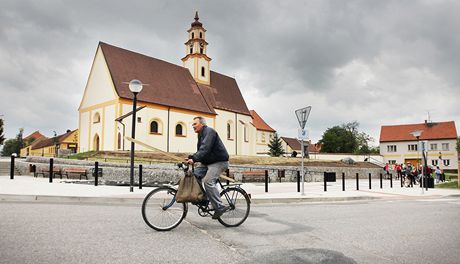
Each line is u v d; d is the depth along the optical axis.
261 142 68.44
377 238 5.69
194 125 6.18
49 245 4.62
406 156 70.81
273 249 4.80
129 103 35.62
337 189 17.25
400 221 7.41
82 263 3.93
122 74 37.25
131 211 7.77
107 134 35.69
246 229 6.18
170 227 5.95
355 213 8.59
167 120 38.88
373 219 7.64
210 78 50.97
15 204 8.41
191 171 6.04
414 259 4.51
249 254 4.52
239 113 51.22
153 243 4.94
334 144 84.88
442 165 67.56
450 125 69.25
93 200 9.98
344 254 4.65
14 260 3.95
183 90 43.66
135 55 40.97
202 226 6.34
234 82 55.59
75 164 21.45
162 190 5.94
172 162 26.05
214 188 6.07
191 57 48.62
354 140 85.69
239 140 50.75
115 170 20.52
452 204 11.11
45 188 12.09
